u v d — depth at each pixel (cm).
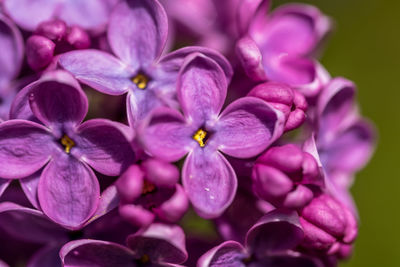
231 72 17
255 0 18
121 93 17
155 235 16
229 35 21
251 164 17
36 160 17
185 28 21
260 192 17
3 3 18
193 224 19
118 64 17
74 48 17
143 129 16
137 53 17
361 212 24
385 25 24
